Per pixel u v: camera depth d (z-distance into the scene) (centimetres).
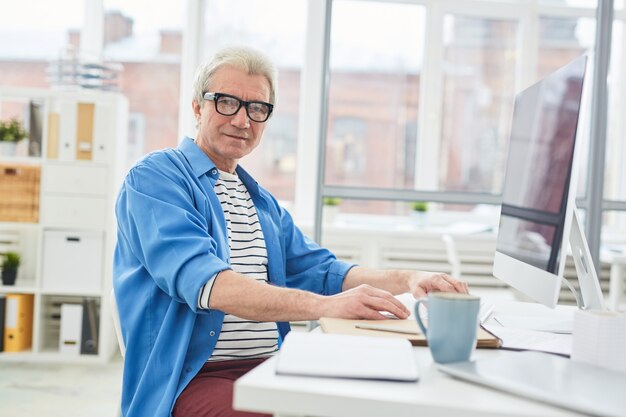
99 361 396
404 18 425
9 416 301
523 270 149
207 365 156
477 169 437
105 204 394
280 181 475
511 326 142
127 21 464
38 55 462
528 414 79
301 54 471
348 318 128
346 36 429
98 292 394
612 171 404
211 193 165
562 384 86
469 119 434
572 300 377
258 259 173
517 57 429
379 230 423
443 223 462
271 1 468
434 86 431
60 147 393
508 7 425
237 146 174
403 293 171
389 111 437
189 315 147
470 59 431
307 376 88
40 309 397
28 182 391
